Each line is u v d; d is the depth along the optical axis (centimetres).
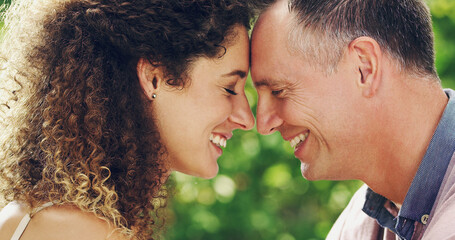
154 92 196
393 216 213
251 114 221
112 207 184
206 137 205
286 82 207
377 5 199
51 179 183
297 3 204
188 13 192
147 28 189
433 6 476
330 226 519
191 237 515
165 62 192
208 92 200
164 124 200
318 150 214
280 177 528
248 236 522
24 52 196
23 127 191
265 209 527
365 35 199
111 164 190
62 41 191
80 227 176
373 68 198
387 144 202
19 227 176
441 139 193
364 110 202
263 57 209
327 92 203
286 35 204
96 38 190
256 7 210
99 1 191
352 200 243
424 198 194
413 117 199
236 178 538
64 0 194
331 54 201
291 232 525
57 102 185
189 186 511
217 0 194
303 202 545
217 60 199
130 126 192
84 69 187
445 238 166
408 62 199
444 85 471
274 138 522
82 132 185
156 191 209
